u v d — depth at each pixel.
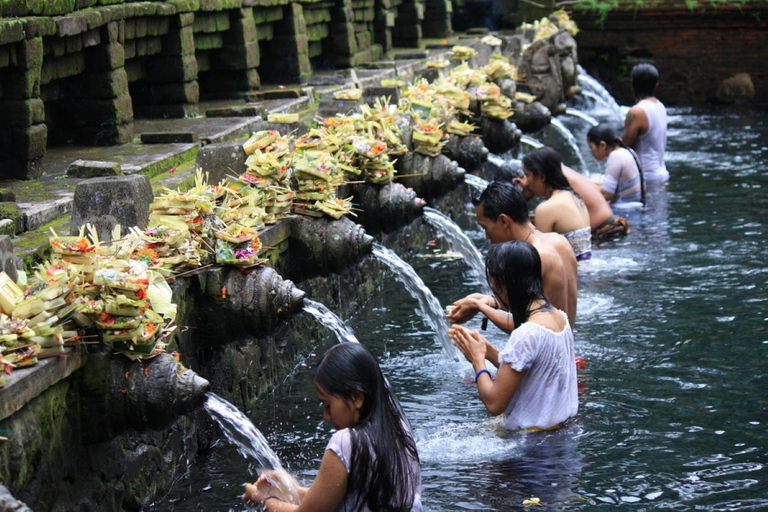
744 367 5.82
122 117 8.27
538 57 14.30
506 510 4.17
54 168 7.14
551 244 5.78
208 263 5.10
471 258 8.26
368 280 7.82
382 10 16.59
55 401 3.81
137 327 3.95
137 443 4.45
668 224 9.38
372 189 7.45
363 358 3.42
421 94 9.58
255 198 5.93
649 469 4.52
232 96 11.29
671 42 19.38
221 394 5.29
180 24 9.58
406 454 3.49
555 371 4.92
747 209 9.95
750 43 18.95
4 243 3.96
